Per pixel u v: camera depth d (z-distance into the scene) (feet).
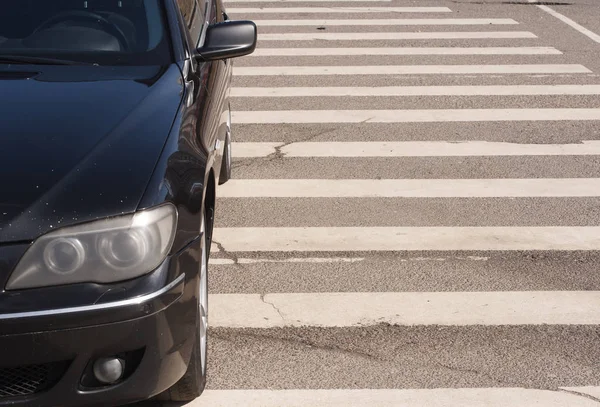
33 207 9.63
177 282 10.24
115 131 11.05
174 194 10.44
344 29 35.47
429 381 12.90
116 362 9.89
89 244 9.63
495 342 14.01
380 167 21.75
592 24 36.73
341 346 13.82
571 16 38.04
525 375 13.10
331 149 22.95
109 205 9.81
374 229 18.21
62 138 10.83
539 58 31.71
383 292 15.56
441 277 16.16
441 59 31.45
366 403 12.32
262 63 30.76
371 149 23.00
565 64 31.01
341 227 18.30
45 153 10.48
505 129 24.61
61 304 9.46
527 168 21.81
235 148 22.91
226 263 16.60
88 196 9.84
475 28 35.86
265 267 16.46
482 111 26.08
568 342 14.06
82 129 11.07
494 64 30.91
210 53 14.48
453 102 26.86
